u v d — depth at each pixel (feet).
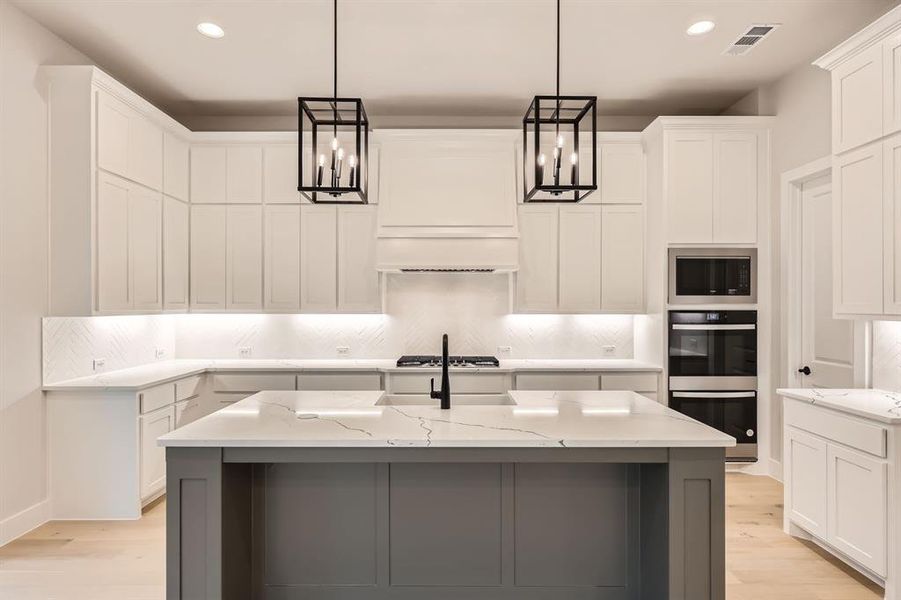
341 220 16.60
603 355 17.63
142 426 12.51
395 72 14.29
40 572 9.89
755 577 9.77
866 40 9.93
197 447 7.20
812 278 13.94
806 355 14.10
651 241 16.15
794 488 11.15
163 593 9.19
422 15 11.51
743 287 15.29
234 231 16.62
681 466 7.23
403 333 17.63
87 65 12.98
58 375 12.48
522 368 15.53
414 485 8.54
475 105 16.61
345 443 7.06
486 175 16.35
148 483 12.75
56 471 12.27
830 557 10.52
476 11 11.36
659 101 16.44
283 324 17.69
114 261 12.85
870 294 10.04
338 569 8.52
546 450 7.20
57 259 12.05
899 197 9.36
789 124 14.42
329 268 16.62
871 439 8.91
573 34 12.36
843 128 10.71
